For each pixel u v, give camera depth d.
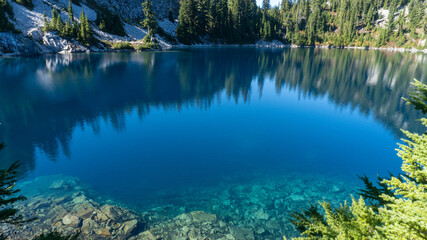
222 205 15.43
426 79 58.28
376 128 29.50
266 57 98.56
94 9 113.50
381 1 195.62
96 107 34.84
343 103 39.69
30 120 29.52
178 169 19.78
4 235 11.84
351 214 6.57
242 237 12.79
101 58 78.25
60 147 23.25
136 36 114.75
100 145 23.89
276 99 41.50
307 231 6.77
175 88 46.78
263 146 24.30
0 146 6.57
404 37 157.62
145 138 25.62
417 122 31.58
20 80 47.69
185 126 29.06
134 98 39.50
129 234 12.55
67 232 12.34
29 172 18.89
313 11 193.50
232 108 36.25
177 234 12.82
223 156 22.12
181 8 126.94
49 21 88.94
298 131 28.22
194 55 94.88
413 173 5.48
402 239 4.74
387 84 53.53
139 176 18.69
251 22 157.50
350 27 173.00
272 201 15.87
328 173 19.75
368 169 20.56
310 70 71.00
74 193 16.05
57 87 43.97
